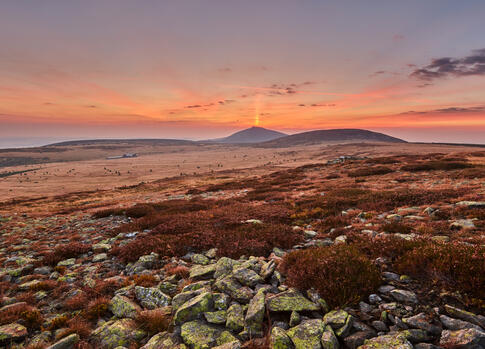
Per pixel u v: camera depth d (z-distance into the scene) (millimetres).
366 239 8445
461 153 53562
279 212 16781
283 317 4898
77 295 6797
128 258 9875
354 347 3963
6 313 5848
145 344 4754
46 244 13570
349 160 63938
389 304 4688
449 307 4281
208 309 5453
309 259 6387
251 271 6785
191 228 13820
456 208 11641
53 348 4504
